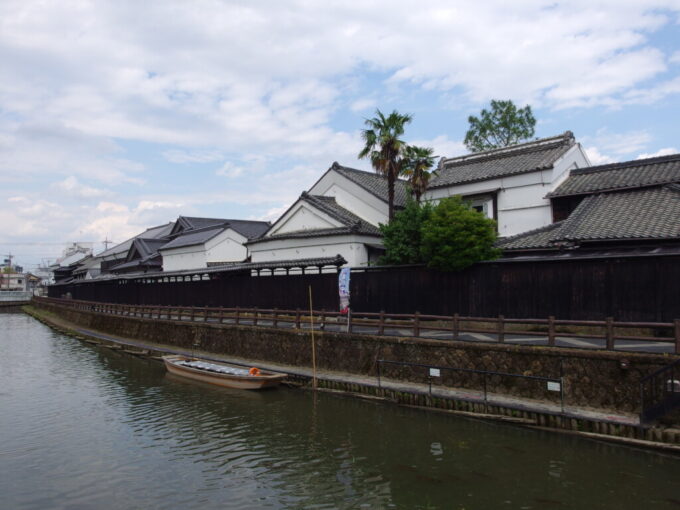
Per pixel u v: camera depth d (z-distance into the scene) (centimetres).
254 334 2248
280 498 1016
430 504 957
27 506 998
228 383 1973
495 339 1589
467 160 2981
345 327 2092
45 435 1444
